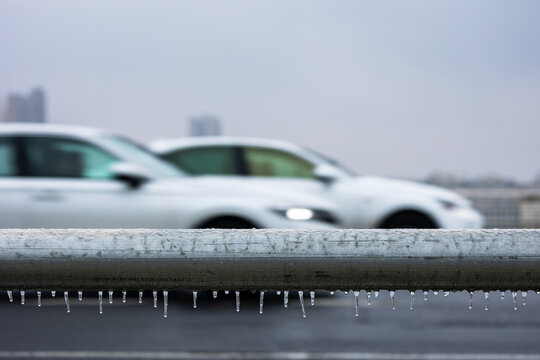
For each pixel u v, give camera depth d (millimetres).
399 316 6262
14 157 6996
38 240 996
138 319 6004
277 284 1008
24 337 5375
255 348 5062
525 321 6086
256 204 6809
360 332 5625
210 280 1001
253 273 996
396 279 1000
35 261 984
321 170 8891
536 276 988
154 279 1001
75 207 6734
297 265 988
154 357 4809
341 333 5578
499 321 6086
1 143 7047
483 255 983
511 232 1014
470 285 1007
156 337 5359
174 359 4758
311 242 998
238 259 989
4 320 5969
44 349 5023
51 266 986
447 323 6004
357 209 8867
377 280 1001
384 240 999
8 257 984
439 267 987
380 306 6738
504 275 990
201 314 6203
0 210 6711
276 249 993
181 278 1000
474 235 1004
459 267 986
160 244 996
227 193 6855
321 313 6359
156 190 6801
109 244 993
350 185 8953
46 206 6730
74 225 6719
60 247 990
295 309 6480
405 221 8930
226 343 5203
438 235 1007
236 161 9008
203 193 6824
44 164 7004
